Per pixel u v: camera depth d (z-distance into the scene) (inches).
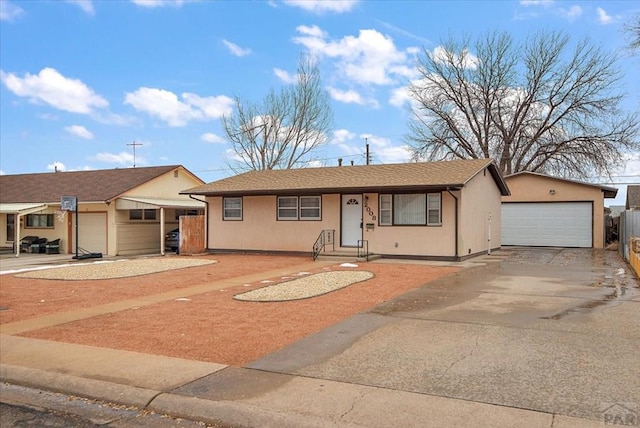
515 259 745.0
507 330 301.4
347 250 798.5
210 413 195.3
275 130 1572.3
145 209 1042.1
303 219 841.5
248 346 279.9
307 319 343.9
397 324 323.6
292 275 581.0
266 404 197.2
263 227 874.1
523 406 188.9
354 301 406.3
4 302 430.0
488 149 1552.7
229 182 935.0
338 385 215.6
